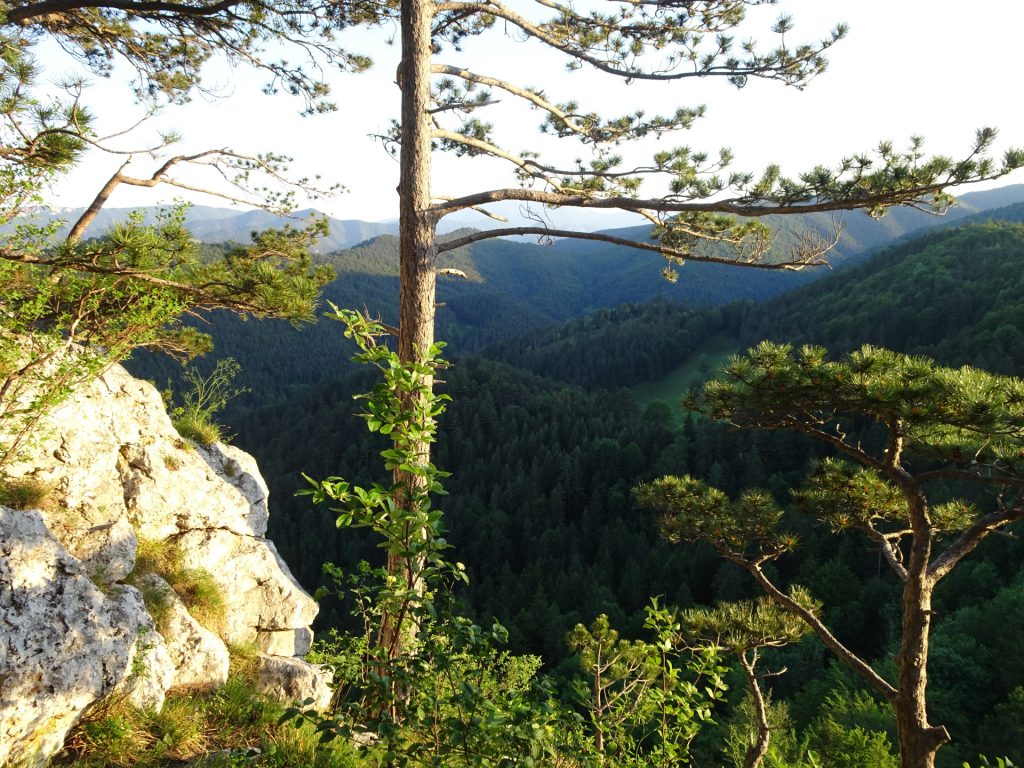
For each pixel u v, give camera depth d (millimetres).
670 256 6453
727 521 9242
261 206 8992
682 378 131750
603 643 6734
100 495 5508
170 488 6289
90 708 3996
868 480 8500
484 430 94750
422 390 3209
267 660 6051
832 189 5277
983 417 5715
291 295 6863
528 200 6270
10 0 6859
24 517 4180
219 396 8758
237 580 6527
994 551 40906
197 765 3906
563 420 92500
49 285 5055
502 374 110375
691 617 8602
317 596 3715
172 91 9398
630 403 104000
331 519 66375
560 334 175125
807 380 6473
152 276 5797
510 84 7008
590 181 7254
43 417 5090
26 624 3699
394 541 3047
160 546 5969
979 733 25016
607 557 58062
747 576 49562
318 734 4375
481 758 2795
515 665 6637
